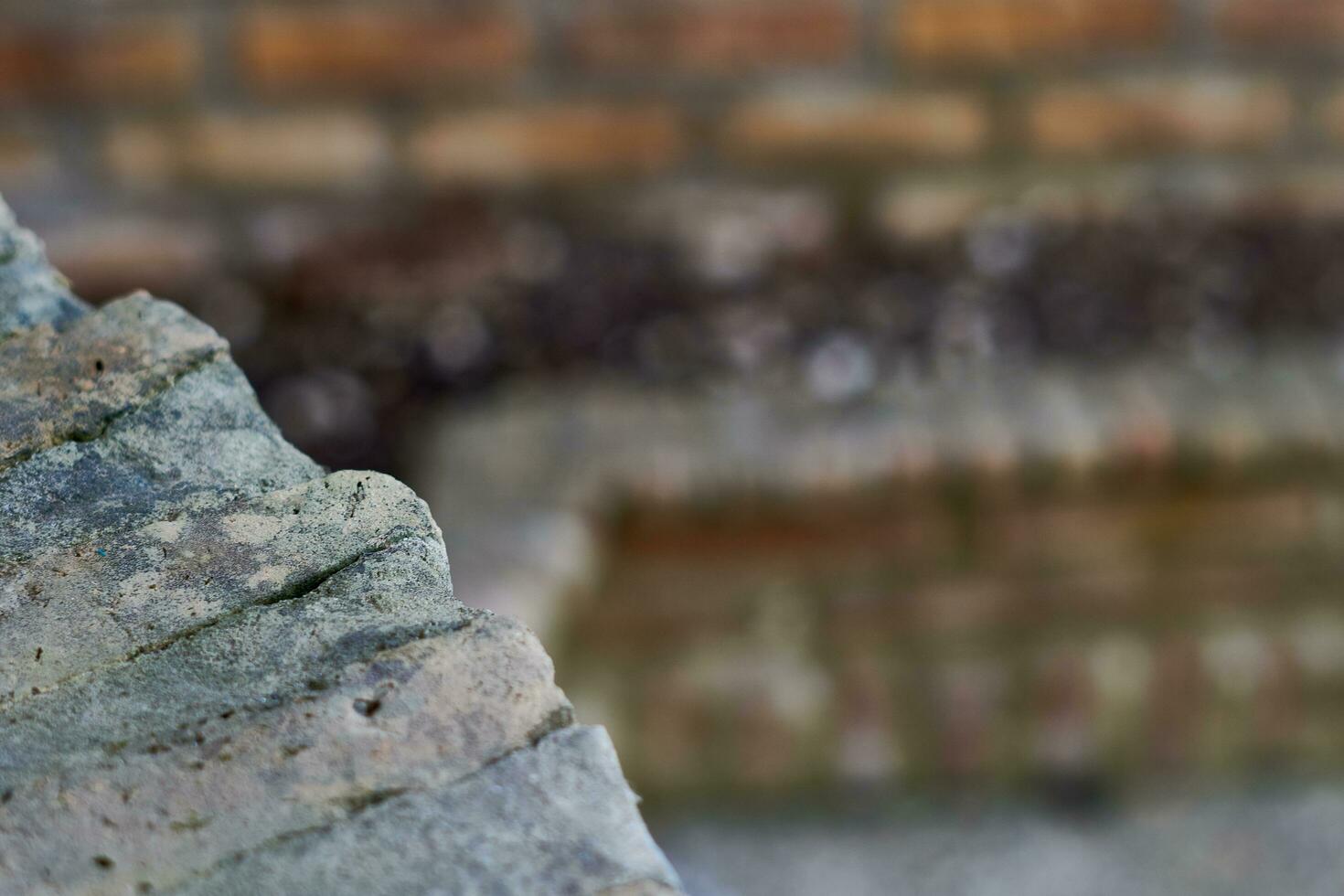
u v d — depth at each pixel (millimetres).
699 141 3281
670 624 2787
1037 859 2750
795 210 3311
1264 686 2861
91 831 607
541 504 2643
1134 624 2824
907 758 2877
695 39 3203
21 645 691
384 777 625
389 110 3238
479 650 679
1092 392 2848
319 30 3168
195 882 585
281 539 745
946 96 3240
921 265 3240
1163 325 3062
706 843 2793
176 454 810
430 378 3004
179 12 3135
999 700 2852
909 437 2732
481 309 3131
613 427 2838
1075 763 2896
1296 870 2705
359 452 2859
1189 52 3225
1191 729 2895
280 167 3256
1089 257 3229
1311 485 2742
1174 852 2760
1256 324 3053
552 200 3328
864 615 2801
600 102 3250
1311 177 3309
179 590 719
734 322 3102
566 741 638
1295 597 2824
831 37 3199
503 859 589
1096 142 3285
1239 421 2719
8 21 3109
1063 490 2727
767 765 2861
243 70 3188
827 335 3064
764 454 2725
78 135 3195
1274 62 3238
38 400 842
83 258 3229
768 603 2787
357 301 3152
